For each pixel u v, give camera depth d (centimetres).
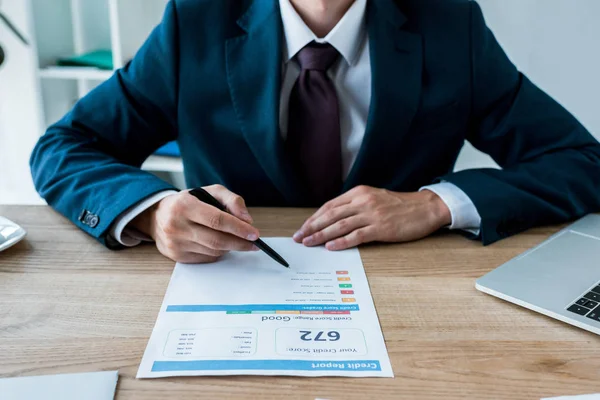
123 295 61
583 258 70
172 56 101
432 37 103
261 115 98
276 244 76
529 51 192
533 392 46
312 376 47
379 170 104
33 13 186
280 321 56
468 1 109
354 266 69
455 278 66
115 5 176
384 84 98
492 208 79
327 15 98
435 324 56
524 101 105
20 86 190
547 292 61
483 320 57
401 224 77
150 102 103
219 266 69
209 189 77
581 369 49
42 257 71
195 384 46
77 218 80
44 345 51
